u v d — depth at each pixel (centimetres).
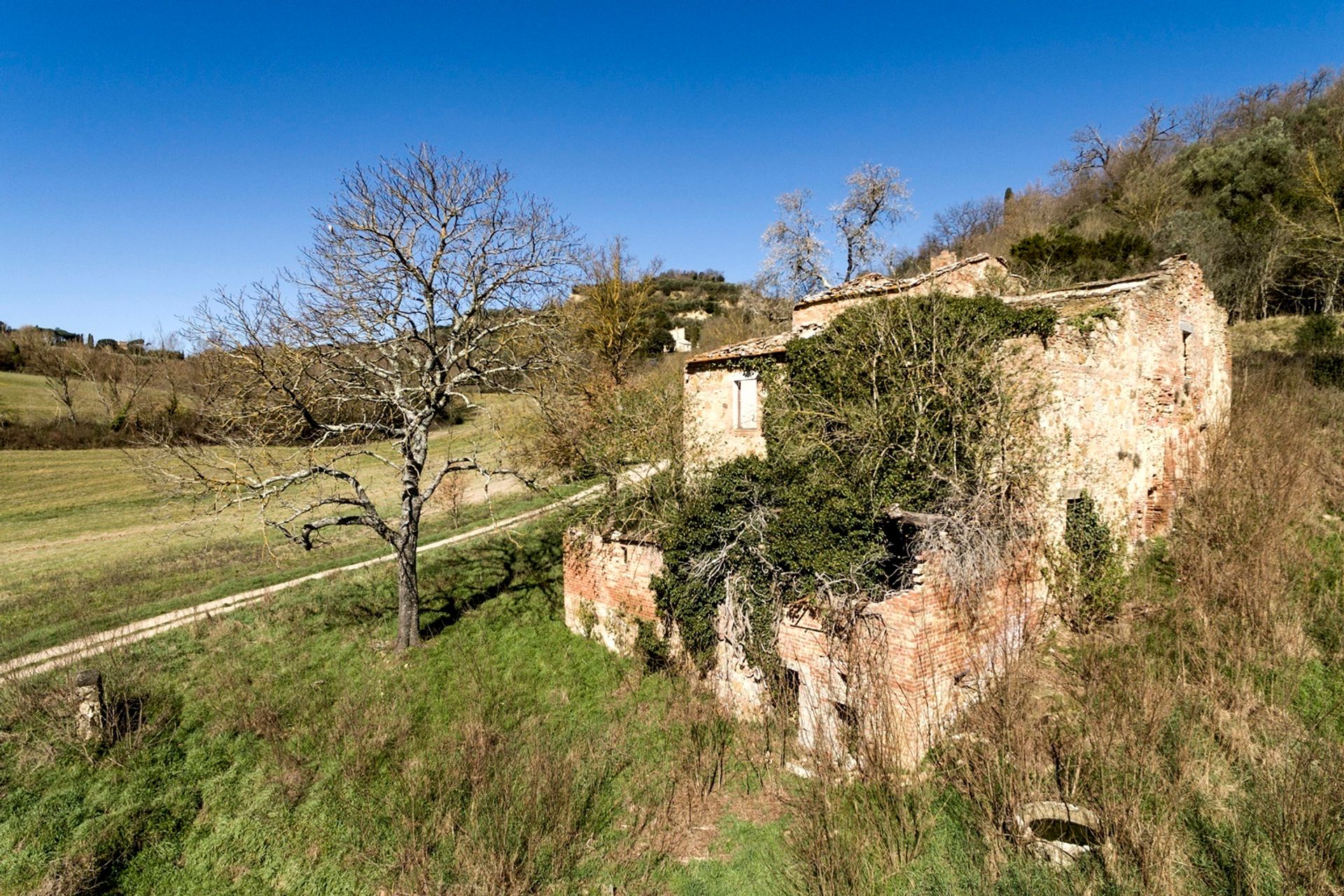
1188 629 1274
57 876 1053
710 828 1095
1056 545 1374
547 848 1045
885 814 968
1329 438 1942
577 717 1425
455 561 2331
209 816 1197
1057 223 4994
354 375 1738
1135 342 1625
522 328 1838
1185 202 4341
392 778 1241
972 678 1175
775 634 1267
